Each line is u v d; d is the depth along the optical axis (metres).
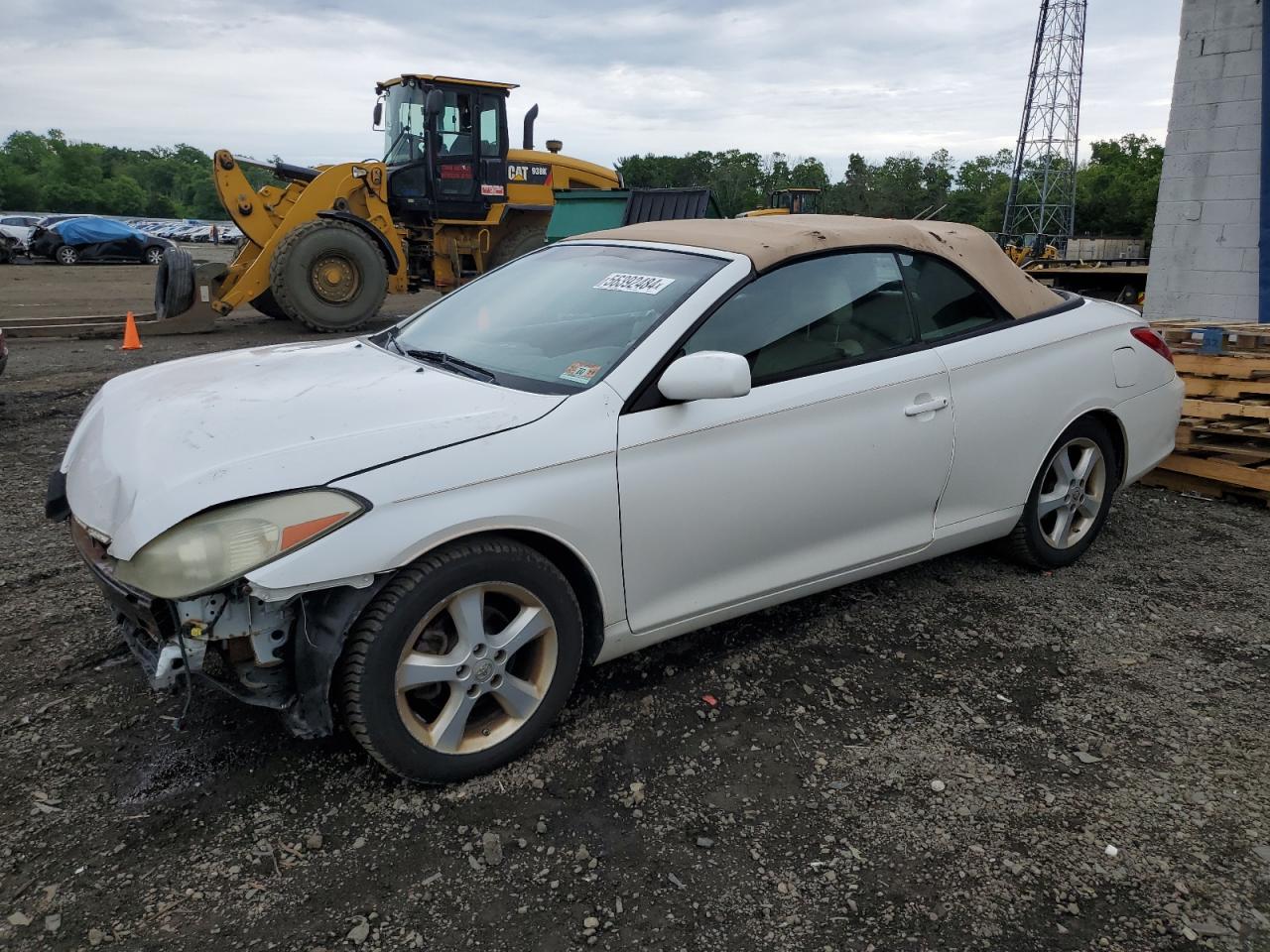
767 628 3.71
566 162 15.62
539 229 15.24
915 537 3.63
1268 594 4.11
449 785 2.68
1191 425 5.42
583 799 2.64
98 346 11.02
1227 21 8.33
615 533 2.82
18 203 110.88
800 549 3.31
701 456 2.96
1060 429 3.97
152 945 2.10
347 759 2.80
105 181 120.25
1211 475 5.39
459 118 14.09
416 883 2.31
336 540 2.32
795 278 3.32
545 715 2.80
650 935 2.17
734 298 3.14
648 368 2.91
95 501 2.54
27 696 3.09
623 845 2.46
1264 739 3.00
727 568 3.14
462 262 15.12
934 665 3.44
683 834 2.51
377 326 13.30
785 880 2.36
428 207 14.15
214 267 12.51
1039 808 2.64
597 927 2.19
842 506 3.35
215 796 2.61
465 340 3.41
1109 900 2.30
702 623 3.17
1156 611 3.92
